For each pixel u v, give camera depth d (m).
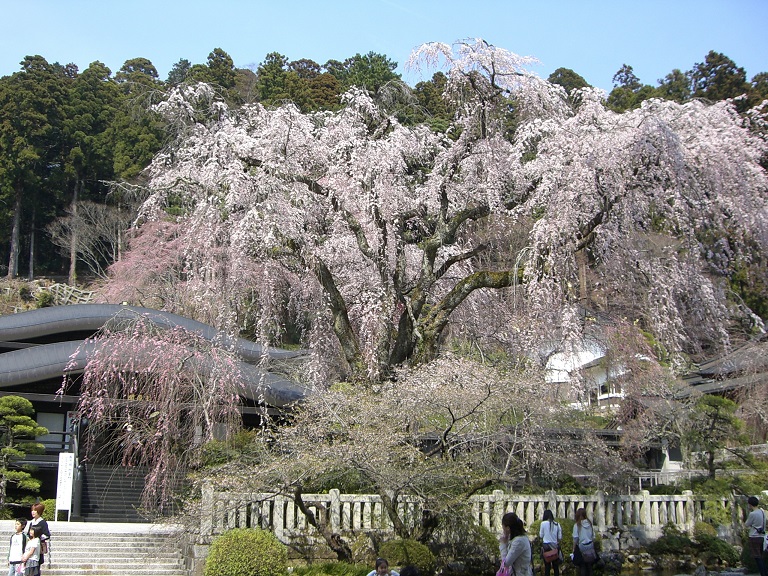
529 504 15.24
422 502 12.23
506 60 15.05
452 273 17.66
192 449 14.66
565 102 15.70
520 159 16.31
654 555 15.67
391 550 11.66
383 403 12.57
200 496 13.46
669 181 13.77
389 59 46.06
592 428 17.03
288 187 15.37
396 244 16.81
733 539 17.11
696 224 13.95
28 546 10.42
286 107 15.64
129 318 16.53
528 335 14.17
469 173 16.28
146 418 15.59
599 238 14.55
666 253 14.27
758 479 18.39
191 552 12.59
